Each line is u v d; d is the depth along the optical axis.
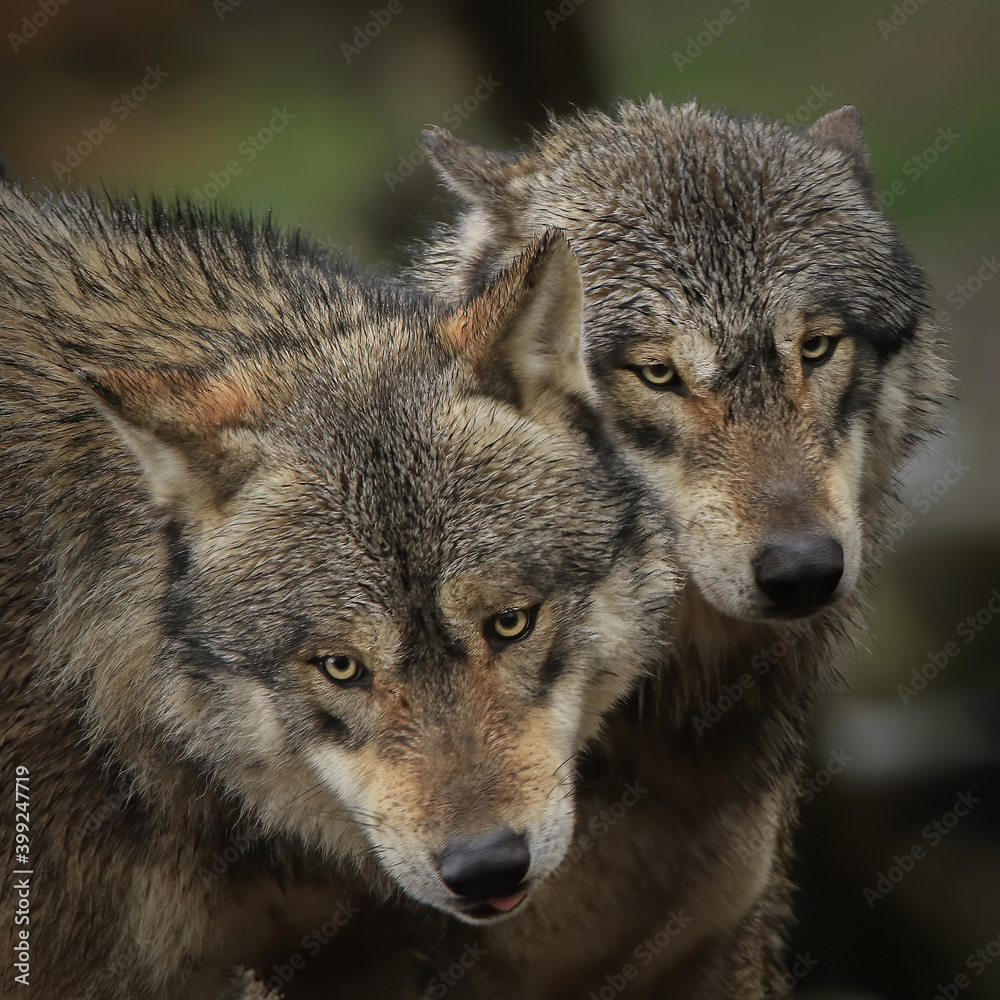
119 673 7.70
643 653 8.00
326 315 8.23
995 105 31.98
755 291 9.05
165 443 7.13
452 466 7.26
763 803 10.11
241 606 7.18
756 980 10.97
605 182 9.70
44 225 9.17
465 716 7.00
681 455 9.03
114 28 25.27
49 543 7.86
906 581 17.64
